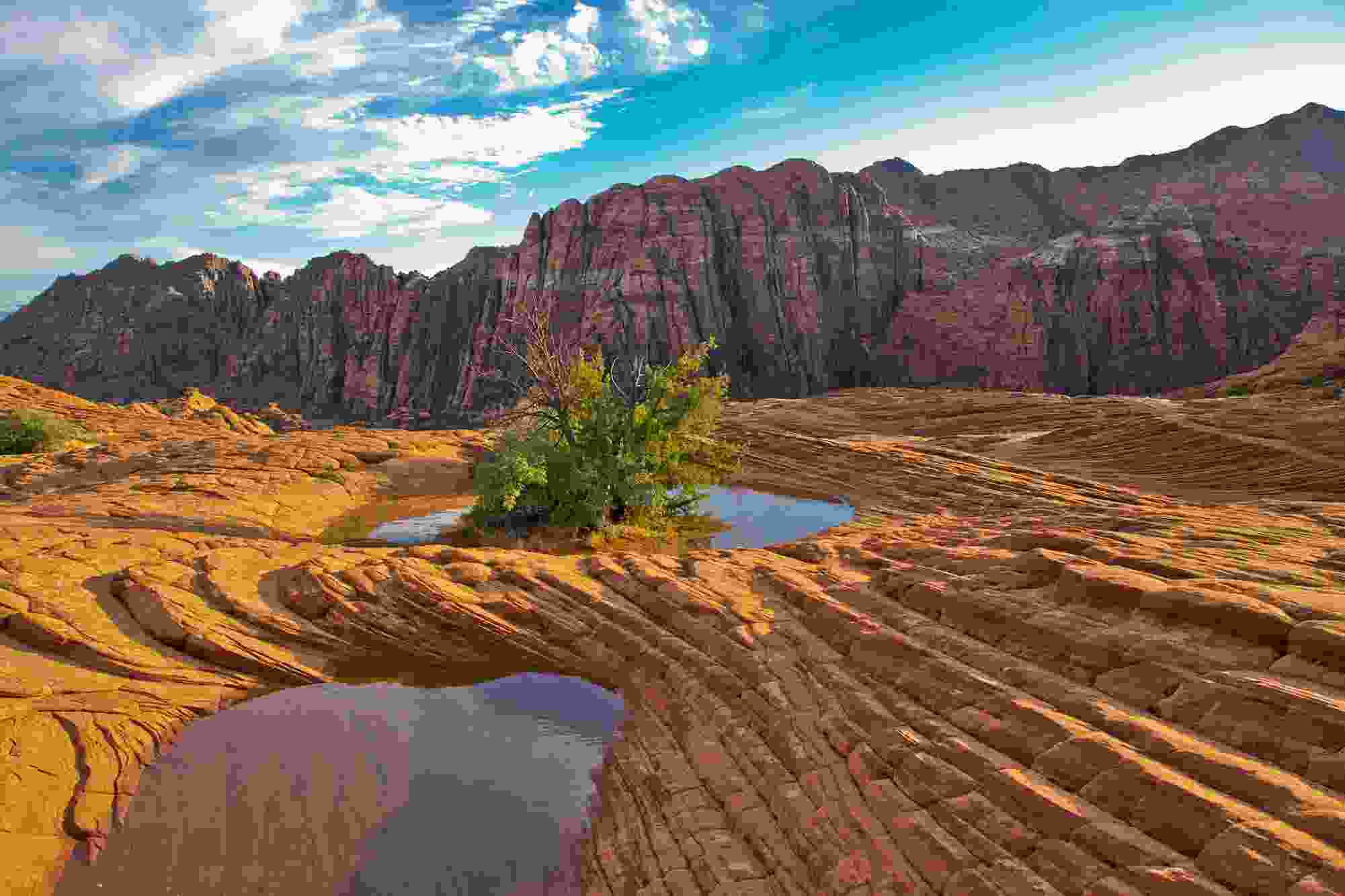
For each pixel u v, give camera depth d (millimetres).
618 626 14414
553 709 12555
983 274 162750
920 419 62531
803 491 31703
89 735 11547
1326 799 6699
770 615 13703
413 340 178625
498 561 17922
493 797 10242
